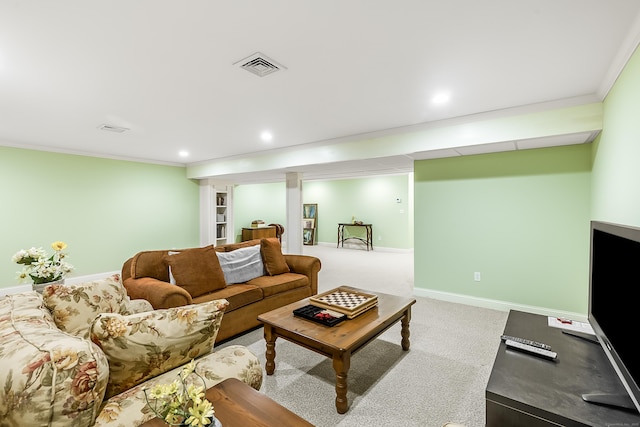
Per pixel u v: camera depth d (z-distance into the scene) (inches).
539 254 130.0
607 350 50.4
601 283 55.6
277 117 124.2
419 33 64.6
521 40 67.2
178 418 32.4
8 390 32.8
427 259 158.7
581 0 53.8
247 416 39.6
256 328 121.1
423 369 89.8
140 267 109.1
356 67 80.0
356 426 66.9
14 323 44.2
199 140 165.5
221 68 80.4
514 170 134.0
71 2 53.5
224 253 130.4
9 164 167.2
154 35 64.8
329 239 388.5
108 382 43.2
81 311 61.2
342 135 155.2
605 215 95.4
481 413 70.9
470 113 118.4
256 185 347.3
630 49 68.1
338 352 69.8
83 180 194.7
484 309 140.2
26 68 79.3
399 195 330.6
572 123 101.8
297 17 58.9
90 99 102.0
